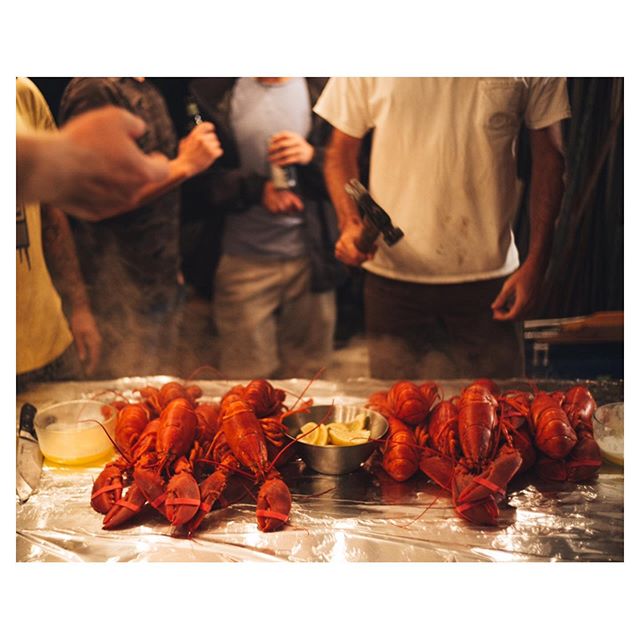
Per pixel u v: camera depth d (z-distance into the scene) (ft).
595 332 6.48
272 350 6.70
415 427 5.08
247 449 4.57
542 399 4.99
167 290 6.50
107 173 5.96
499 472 4.38
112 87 5.89
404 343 6.65
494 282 6.46
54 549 4.17
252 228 6.42
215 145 6.22
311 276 6.55
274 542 4.21
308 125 6.22
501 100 6.08
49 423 5.10
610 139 6.15
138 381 6.12
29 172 5.66
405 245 6.41
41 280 5.98
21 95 5.62
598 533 4.28
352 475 4.81
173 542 4.20
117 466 4.61
